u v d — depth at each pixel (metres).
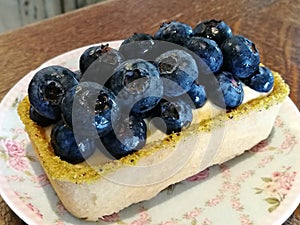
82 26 0.16
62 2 0.25
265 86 0.11
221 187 0.11
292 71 0.14
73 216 0.10
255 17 0.17
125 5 0.17
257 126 0.12
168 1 0.17
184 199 0.11
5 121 0.12
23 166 0.11
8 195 0.11
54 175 0.10
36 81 0.10
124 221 0.10
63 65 0.14
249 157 0.12
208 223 0.10
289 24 0.16
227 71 0.11
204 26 0.12
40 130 0.11
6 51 0.15
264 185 0.11
